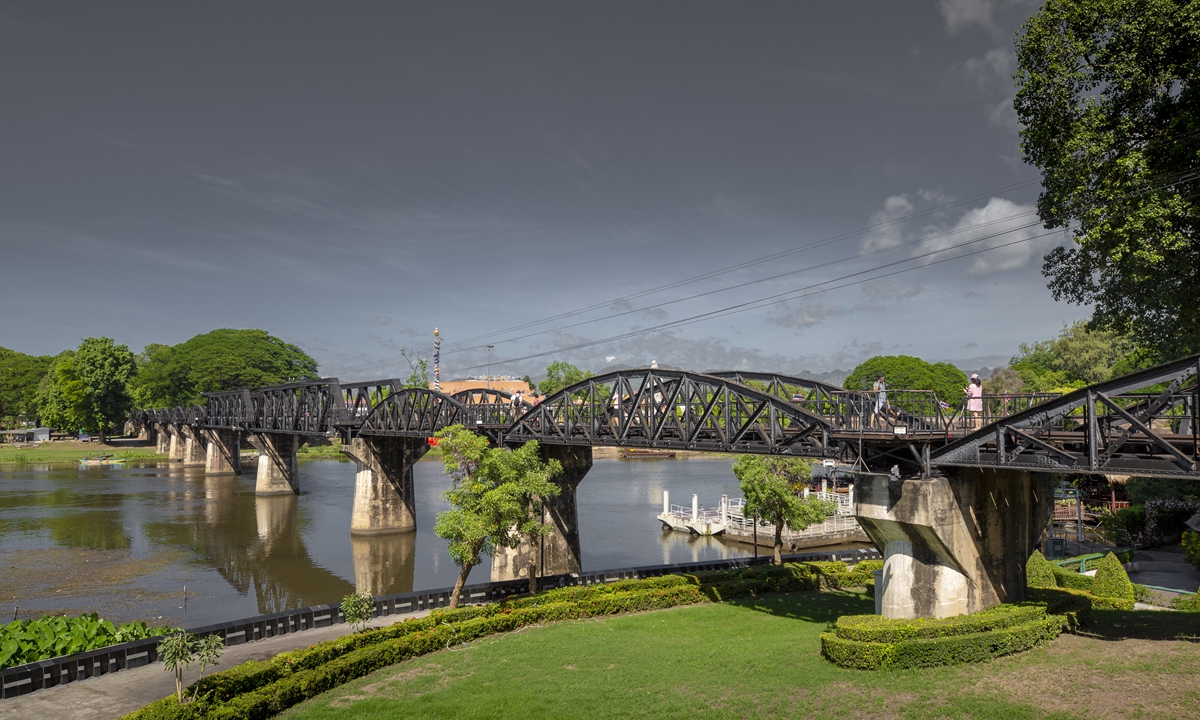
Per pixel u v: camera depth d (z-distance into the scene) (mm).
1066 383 98125
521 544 45469
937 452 23797
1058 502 55094
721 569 42125
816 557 46594
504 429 48094
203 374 142500
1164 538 46250
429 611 33812
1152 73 32062
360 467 66188
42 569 51250
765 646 26000
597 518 74375
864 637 22406
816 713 18625
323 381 73812
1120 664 19422
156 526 68875
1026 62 35219
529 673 23641
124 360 155000
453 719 19641
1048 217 35938
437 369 80375
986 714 17250
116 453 145125
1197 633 22688
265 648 27500
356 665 23969
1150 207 30188
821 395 33219
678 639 28172
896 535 25391
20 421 182875
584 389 41625
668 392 35781
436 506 82938
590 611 32938
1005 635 21797
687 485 101375
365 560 55750
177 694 20094
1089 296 38531
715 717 18891
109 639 26281
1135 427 18938
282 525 70375
